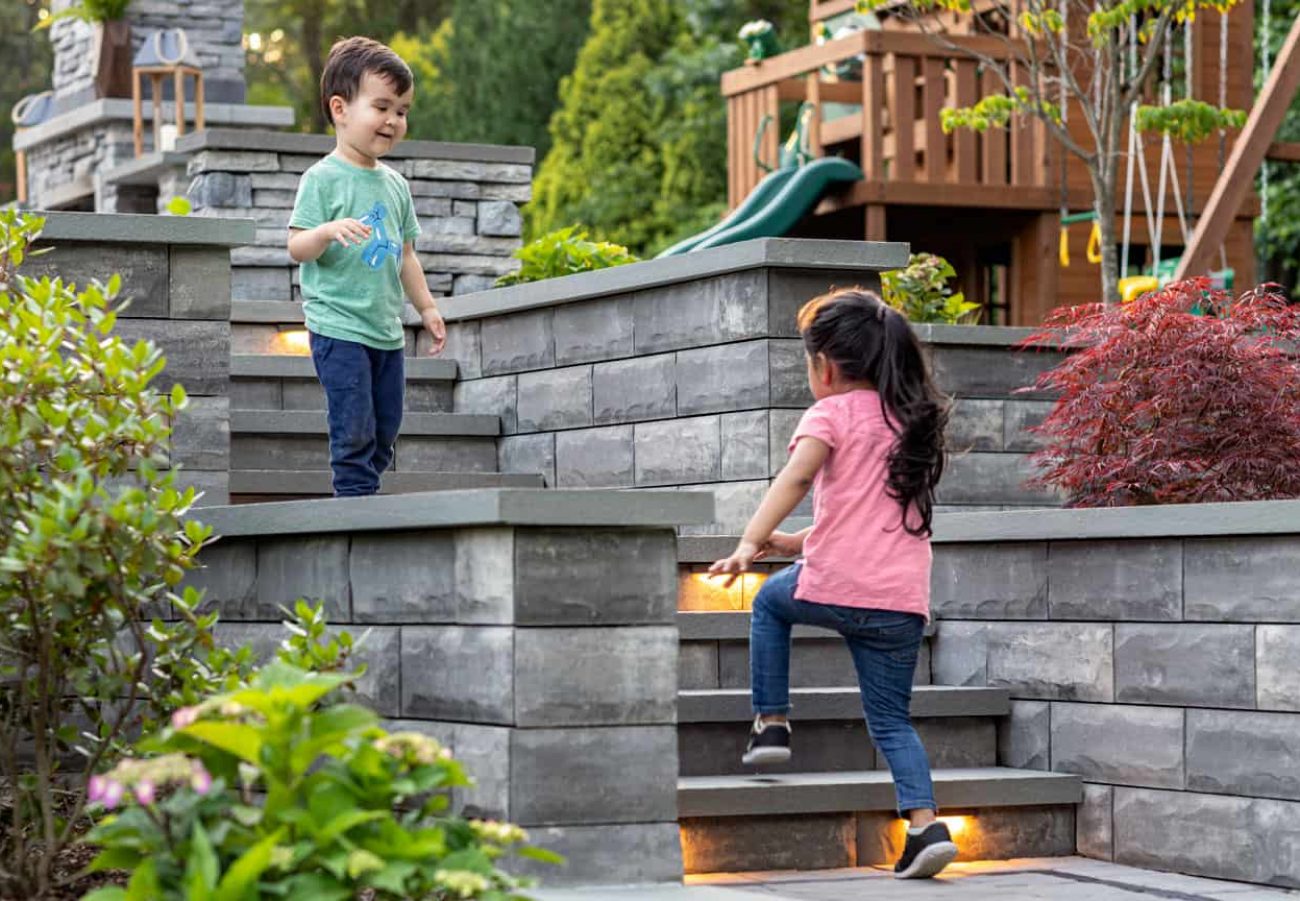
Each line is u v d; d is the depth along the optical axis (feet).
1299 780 17.12
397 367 20.03
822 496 16.44
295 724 11.82
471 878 11.21
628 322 24.02
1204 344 21.26
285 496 23.85
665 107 80.38
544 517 14.11
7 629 14.70
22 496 14.80
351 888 11.36
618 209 78.64
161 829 11.69
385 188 19.75
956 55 41.86
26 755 18.29
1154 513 18.43
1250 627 17.66
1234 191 33.68
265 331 28.60
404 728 15.35
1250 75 45.47
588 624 14.43
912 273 28.48
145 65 47.29
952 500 24.53
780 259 21.66
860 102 45.85
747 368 22.07
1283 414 21.29
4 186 115.24
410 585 15.35
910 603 16.40
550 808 14.23
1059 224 43.52
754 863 17.35
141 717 15.12
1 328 15.55
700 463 22.79
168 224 18.97
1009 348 24.95
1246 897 16.62
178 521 15.25
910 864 16.83
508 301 26.03
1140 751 18.60
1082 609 19.30
